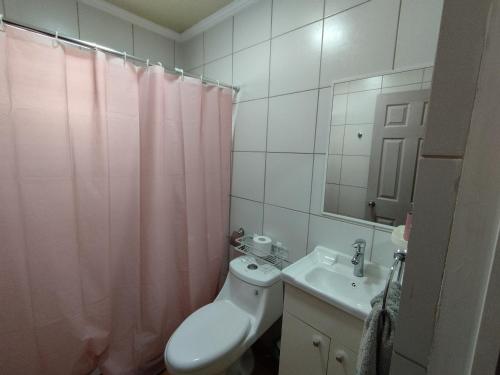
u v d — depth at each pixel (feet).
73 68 3.60
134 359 4.70
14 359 3.57
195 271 5.32
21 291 3.50
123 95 4.11
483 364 0.86
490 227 0.86
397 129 3.54
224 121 5.56
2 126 3.17
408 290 1.10
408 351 1.13
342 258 4.17
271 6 4.82
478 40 0.86
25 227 3.46
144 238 4.62
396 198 3.62
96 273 4.09
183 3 5.41
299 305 3.72
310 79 4.38
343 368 3.28
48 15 4.83
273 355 5.33
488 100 0.85
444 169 0.97
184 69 7.00
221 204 5.77
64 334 3.90
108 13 5.59
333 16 4.01
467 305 0.92
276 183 5.08
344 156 4.09
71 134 3.69
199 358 3.66
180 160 4.76
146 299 4.73
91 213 3.94
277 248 5.16
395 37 3.45
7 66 3.12
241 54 5.44
